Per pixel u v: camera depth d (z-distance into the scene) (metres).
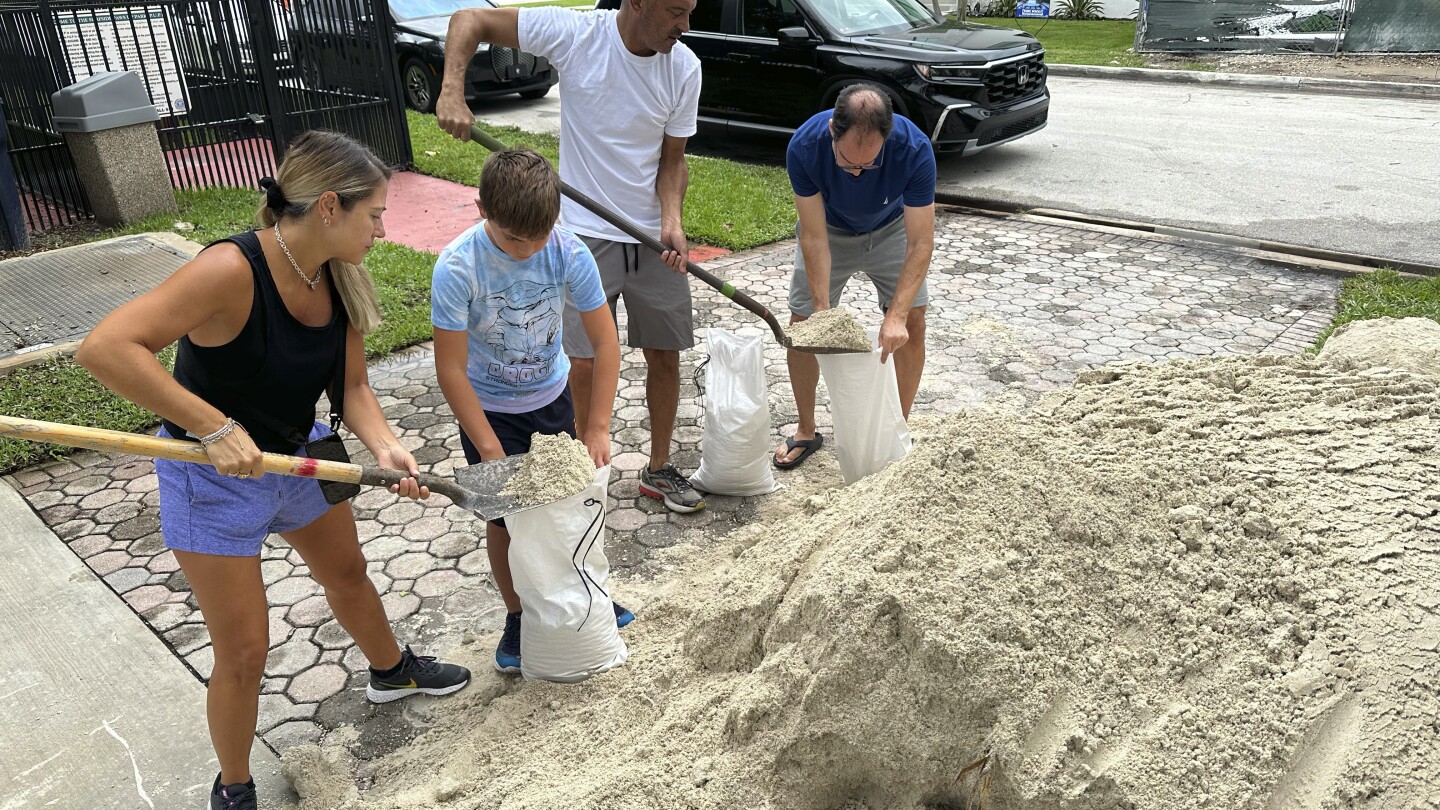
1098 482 2.69
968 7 22.83
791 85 9.85
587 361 3.79
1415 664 2.27
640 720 2.66
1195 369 3.74
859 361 3.71
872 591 2.32
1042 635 2.26
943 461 2.70
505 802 2.40
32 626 3.32
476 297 2.67
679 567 3.61
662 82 3.54
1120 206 8.34
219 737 2.37
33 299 6.23
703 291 6.69
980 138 9.20
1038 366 5.32
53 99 7.81
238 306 2.05
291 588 3.52
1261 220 7.79
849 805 2.37
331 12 9.20
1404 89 12.73
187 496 2.19
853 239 4.11
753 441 3.99
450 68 3.55
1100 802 2.04
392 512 4.04
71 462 4.48
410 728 2.85
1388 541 2.62
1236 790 2.05
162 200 8.15
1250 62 15.22
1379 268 6.65
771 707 2.37
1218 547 2.58
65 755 2.76
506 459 2.68
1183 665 2.28
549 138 10.84
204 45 8.91
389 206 8.68
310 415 2.38
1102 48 17.30
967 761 2.19
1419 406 3.31
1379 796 2.06
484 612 3.39
